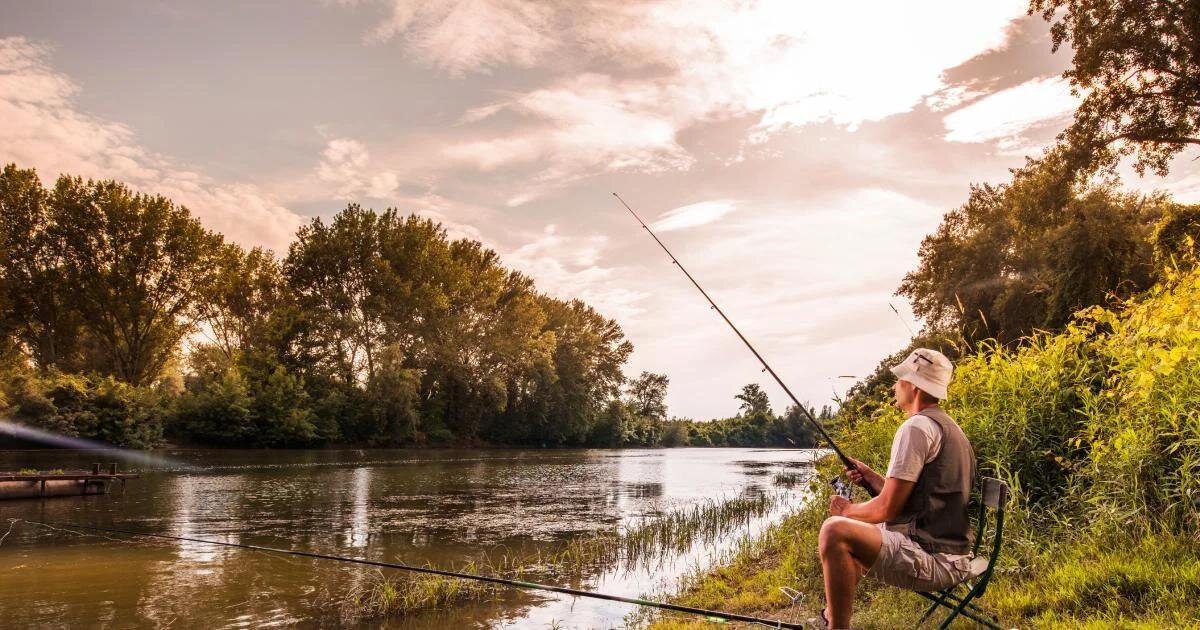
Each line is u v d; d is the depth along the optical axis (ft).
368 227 191.72
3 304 156.87
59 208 157.99
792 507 47.01
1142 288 87.66
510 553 34.88
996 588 16.30
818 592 19.75
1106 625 12.48
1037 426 21.20
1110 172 85.30
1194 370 17.44
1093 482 18.39
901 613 15.28
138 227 161.68
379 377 177.37
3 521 46.16
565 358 246.47
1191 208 75.51
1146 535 16.43
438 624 21.76
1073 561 16.26
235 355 173.78
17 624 22.35
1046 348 23.02
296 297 190.90
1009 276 110.11
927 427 11.65
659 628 18.97
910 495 11.63
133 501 57.72
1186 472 16.17
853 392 31.07
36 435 122.01
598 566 30.89
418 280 199.72
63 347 170.60
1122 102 79.61
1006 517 18.85
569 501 60.49
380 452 161.27
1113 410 19.33
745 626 17.24
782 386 15.08
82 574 29.55
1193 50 74.33
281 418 155.94
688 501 60.23
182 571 30.09
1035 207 89.30
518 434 226.99
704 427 390.21
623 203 21.25
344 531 42.68
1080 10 80.53
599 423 271.08
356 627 21.67
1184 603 12.89
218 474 87.76
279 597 25.46
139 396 137.08
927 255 125.90
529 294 235.81
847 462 13.92
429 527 44.42
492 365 215.31
